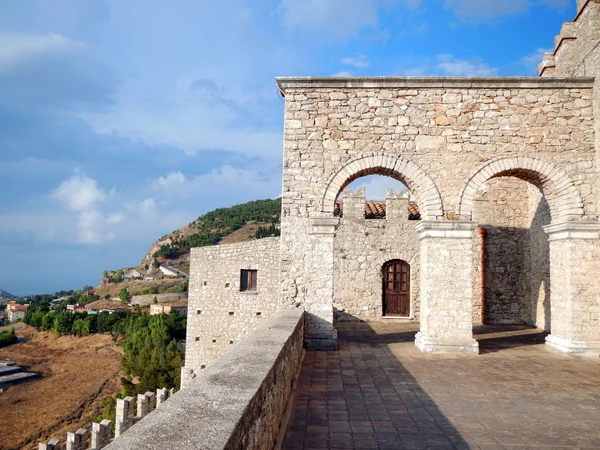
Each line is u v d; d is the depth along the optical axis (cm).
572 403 729
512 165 1195
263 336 667
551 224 1219
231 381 374
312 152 1223
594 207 1174
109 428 1553
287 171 1221
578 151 1193
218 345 2144
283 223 1212
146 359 3284
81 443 1480
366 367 978
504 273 1833
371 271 1969
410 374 916
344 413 667
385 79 1219
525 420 646
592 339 1123
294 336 799
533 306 1730
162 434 235
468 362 1038
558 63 1447
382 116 1225
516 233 1834
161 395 1816
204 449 214
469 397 757
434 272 1159
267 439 434
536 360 1066
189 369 2162
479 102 1218
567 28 1399
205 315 2181
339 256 1980
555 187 1195
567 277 1152
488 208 1856
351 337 1447
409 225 1981
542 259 1642
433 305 1155
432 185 1194
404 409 690
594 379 884
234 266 2159
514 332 1576
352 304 1953
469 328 1144
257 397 351
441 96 1224
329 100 1235
